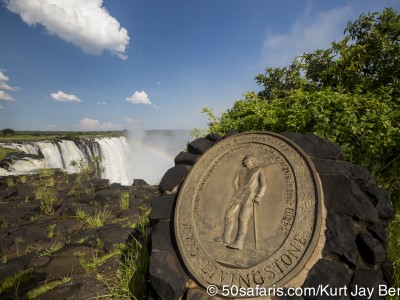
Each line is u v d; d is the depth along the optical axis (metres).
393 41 4.74
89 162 17.84
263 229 2.40
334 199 2.43
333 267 2.14
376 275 2.11
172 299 2.29
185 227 2.65
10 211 5.12
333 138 3.63
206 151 3.22
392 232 2.98
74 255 3.47
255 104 4.88
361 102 3.93
